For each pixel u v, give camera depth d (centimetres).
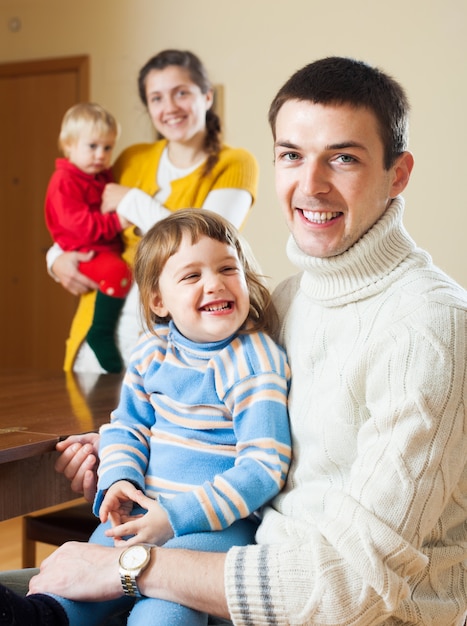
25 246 602
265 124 506
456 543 128
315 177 131
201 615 123
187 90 287
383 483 117
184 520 131
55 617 125
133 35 544
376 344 126
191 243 150
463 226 463
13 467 160
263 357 144
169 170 298
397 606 115
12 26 582
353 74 130
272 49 504
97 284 299
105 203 301
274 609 115
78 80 565
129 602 139
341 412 130
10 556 342
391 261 134
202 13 521
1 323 613
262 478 135
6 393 226
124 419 158
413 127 472
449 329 121
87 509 245
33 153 591
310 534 120
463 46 459
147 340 161
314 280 142
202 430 146
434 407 118
